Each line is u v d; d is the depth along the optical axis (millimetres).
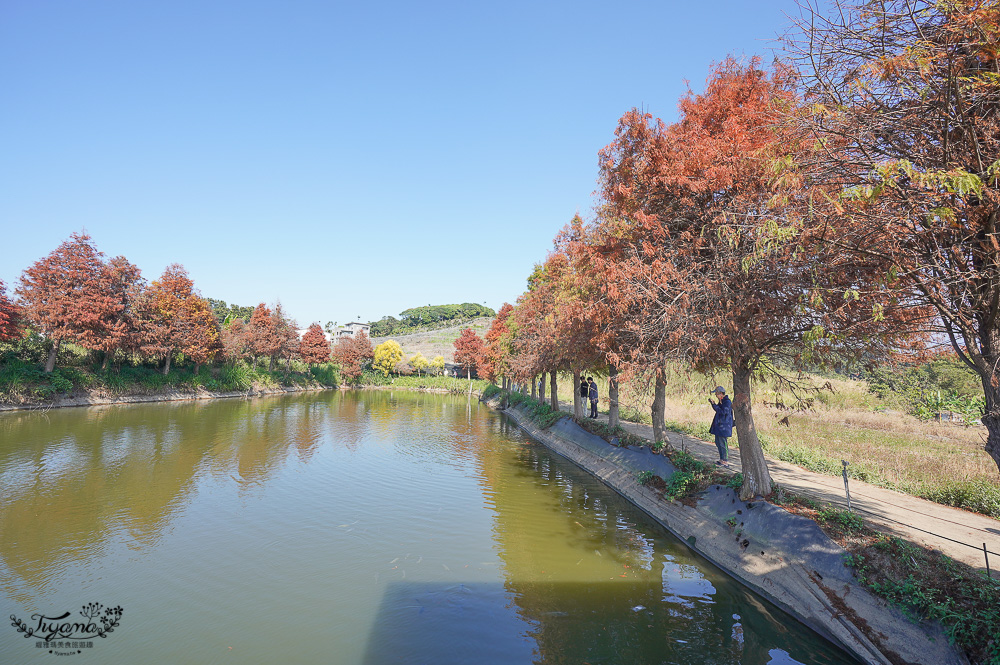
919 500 10367
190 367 45938
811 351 8172
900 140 5199
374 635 6762
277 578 8508
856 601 6727
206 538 10250
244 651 6332
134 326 37062
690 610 7570
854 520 8047
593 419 21688
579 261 12078
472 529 11117
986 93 4609
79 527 10609
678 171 9078
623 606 7688
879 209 5176
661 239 9891
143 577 8422
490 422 32688
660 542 10461
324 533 10695
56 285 31812
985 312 5082
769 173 7305
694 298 8758
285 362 68750
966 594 6012
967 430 18234
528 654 6348
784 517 8570
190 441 20719
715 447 16531
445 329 137875
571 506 13031
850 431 18703
